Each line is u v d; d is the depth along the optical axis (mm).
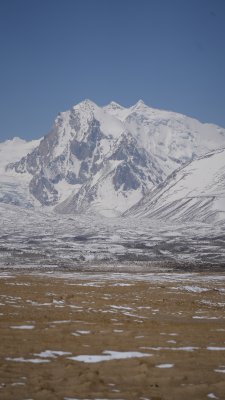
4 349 25312
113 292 67125
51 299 53156
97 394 18078
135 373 21234
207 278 108812
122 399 17625
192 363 23375
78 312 43281
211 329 35188
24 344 26797
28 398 17250
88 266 163250
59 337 29281
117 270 144375
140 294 65688
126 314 44219
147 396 18031
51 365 22203
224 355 25438
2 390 18016
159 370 21844
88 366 22250
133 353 25172
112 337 29797
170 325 36656
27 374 20500
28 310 42969
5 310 42125
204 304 56969
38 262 177500
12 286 69125
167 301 57688
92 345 27125
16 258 189625
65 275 110625
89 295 60969
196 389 19031
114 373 21172
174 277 111125
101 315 42125
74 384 19266
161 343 28328
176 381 20219
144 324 36750
